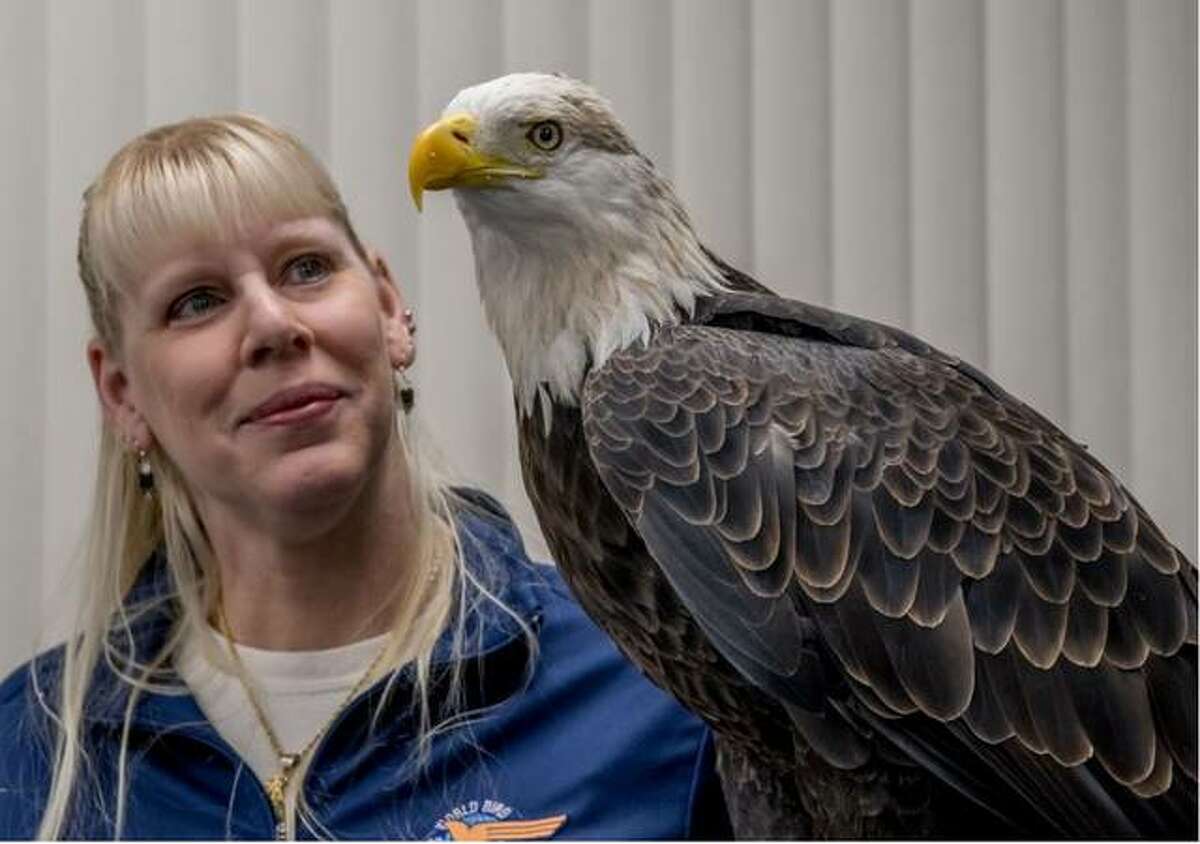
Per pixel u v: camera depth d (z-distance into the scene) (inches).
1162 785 75.0
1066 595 76.0
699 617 75.5
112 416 93.5
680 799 88.6
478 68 116.0
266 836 87.3
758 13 116.3
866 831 78.5
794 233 116.2
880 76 116.4
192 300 86.6
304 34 116.2
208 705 91.4
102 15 116.4
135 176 86.7
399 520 92.4
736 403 77.4
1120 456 116.2
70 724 90.8
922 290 116.2
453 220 116.0
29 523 116.0
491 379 116.2
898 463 76.4
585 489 82.4
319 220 87.7
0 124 116.0
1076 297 116.3
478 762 88.7
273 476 85.4
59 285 116.0
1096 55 116.6
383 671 89.8
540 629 92.9
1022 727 74.7
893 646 74.6
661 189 84.4
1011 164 116.4
